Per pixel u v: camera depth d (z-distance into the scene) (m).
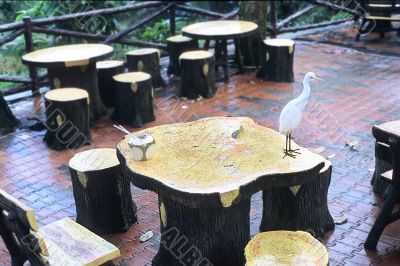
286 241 3.50
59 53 7.14
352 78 8.55
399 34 11.16
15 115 7.48
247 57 9.30
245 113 7.30
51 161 6.14
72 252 3.56
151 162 3.93
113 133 6.87
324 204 4.46
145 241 4.55
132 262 4.29
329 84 8.30
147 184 3.72
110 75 7.67
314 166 3.79
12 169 5.96
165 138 4.34
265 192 4.45
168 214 3.99
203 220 3.86
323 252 3.38
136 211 4.89
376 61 9.44
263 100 7.77
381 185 5.08
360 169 5.63
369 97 7.70
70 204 5.21
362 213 4.82
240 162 3.87
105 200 4.60
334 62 9.45
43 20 7.95
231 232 3.96
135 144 3.92
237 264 4.05
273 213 4.46
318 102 7.55
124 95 6.99
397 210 4.53
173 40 8.99
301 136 6.47
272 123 6.91
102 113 7.41
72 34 8.38
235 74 9.06
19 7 11.07
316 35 11.36
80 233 3.79
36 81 8.10
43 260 3.41
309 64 9.37
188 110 7.52
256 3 9.12
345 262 4.15
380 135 4.21
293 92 8.03
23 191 5.47
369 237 4.28
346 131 6.57
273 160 3.89
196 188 3.51
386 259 4.17
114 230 4.70
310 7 11.44
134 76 7.19
